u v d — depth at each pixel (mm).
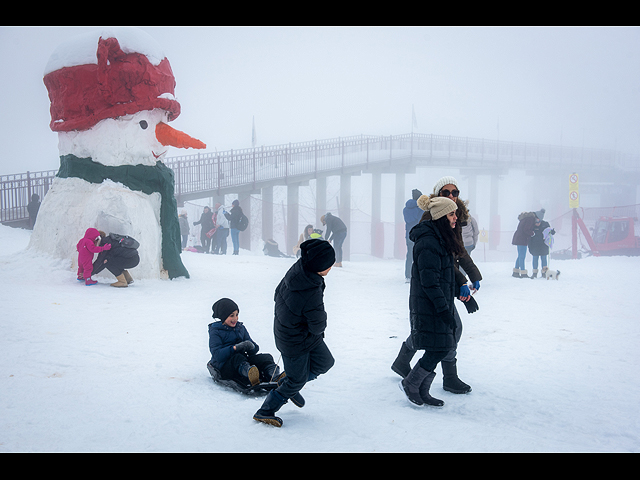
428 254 3689
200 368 4660
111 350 5027
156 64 9867
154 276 9906
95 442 2881
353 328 6625
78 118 9609
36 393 3693
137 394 3777
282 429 3188
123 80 9500
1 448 2762
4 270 8828
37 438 2914
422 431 3168
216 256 15805
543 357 5285
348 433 3125
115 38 9422
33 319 6051
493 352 5484
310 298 3156
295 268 3209
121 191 9578
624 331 6477
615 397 4059
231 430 3145
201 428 3162
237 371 4129
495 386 4344
